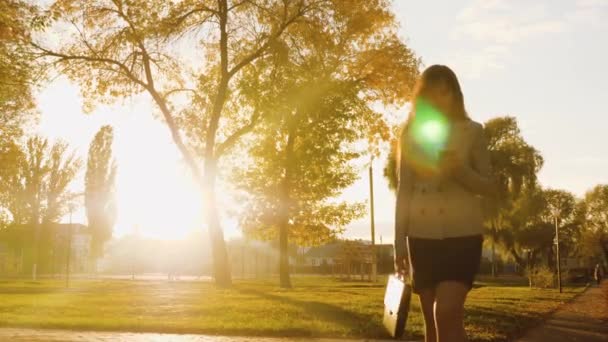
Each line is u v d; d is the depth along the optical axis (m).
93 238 83.81
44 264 75.06
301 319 13.27
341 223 37.94
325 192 36.19
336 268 81.56
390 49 31.81
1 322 12.15
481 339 10.28
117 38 28.44
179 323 12.01
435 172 3.40
